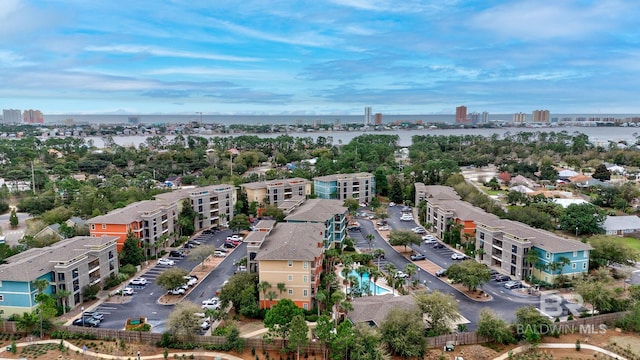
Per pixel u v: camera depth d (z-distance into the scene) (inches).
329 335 3223.4
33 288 3858.3
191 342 3462.1
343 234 6003.9
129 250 5113.2
